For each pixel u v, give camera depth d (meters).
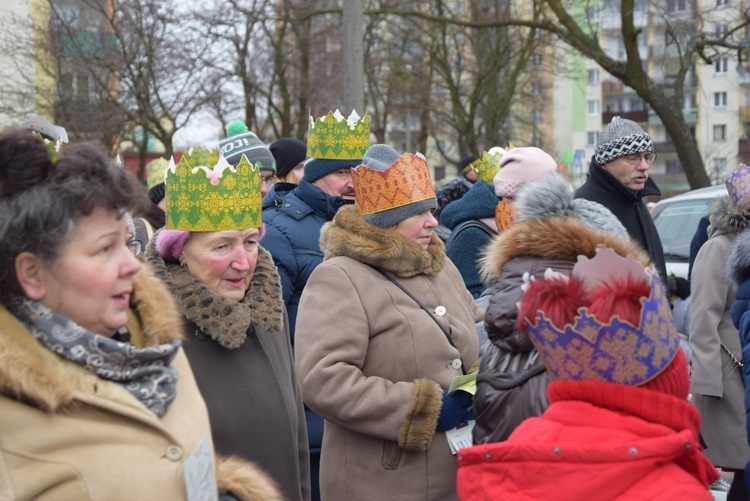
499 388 2.43
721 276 4.68
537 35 22.84
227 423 2.62
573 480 1.77
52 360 1.81
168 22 16.69
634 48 12.79
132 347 1.88
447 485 3.22
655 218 8.91
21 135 1.84
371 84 23.95
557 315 1.88
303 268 4.33
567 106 47.16
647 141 4.75
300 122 22.42
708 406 4.78
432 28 21.33
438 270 3.46
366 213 3.38
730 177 4.79
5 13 17.81
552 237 2.45
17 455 1.73
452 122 24.52
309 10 15.48
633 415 1.83
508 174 4.26
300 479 3.00
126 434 1.85
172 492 1.87
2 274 1.82
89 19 17.30
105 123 16.91
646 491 1.76
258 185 2.83
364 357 3.23
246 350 2.78
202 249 2.72
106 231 1.87
